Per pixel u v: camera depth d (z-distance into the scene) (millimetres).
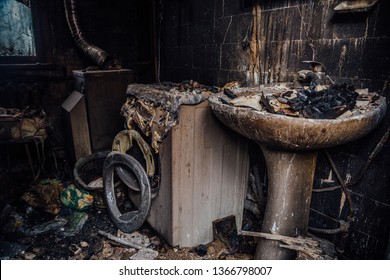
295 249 1810
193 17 3195
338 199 2096
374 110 1461
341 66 1923
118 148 2557
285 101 1610
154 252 2285
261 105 1644
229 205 2465
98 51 3277
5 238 2465
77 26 3393
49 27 3424
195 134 2098
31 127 2941
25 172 3383
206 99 2055
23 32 3369
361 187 1940
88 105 3133
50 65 3477
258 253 2035
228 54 2826
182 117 2008
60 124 3703
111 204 2633
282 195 1851
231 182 2406
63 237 2510
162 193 2246
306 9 2076
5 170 3082
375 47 1731
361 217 1972
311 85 1814
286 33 2244
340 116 1432
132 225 2416
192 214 2275
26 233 2525
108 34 3719
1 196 2881
